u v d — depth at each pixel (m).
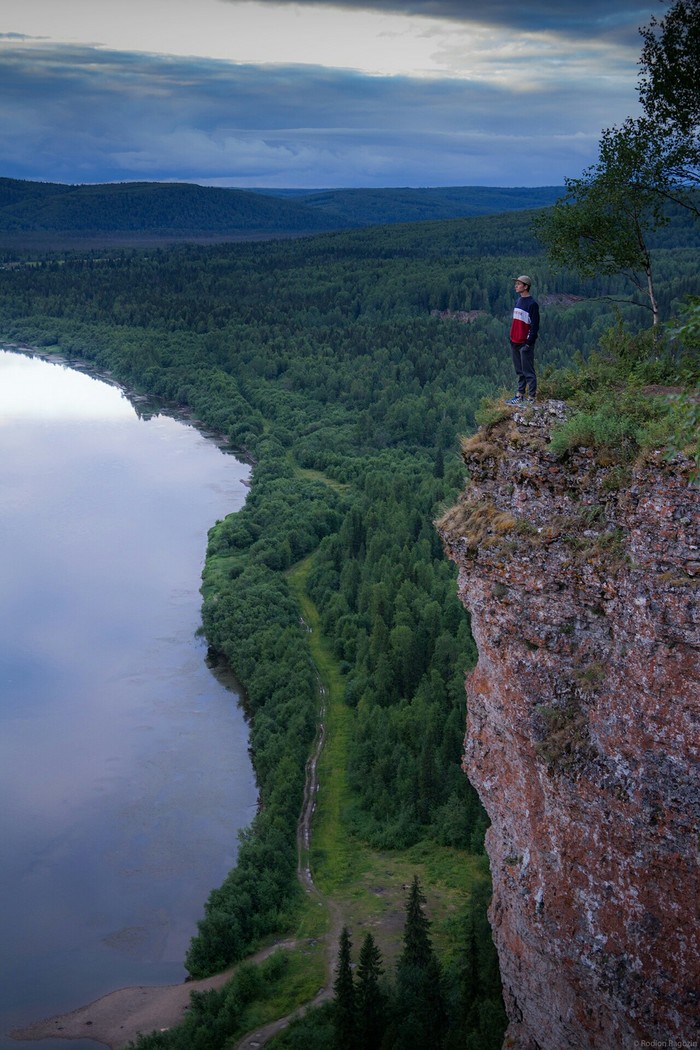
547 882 24.45
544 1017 25.61
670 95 38.03
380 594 115.75
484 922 51.91
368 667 105.12
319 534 151.25
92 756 93.94
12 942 71.88
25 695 104.88
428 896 73.31
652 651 21.59
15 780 90.00
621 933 22.69
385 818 83.69
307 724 96.50
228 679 109.31
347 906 72.81
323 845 81.00
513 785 25.75
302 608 126.62
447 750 87.81
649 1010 22.28
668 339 27.42
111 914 74.69
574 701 23.91
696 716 20.98
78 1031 63.84
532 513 24.88
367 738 92.62
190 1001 64.56
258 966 66.56
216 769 92.25
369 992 49.50
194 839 82.75
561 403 25.38
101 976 69.06
